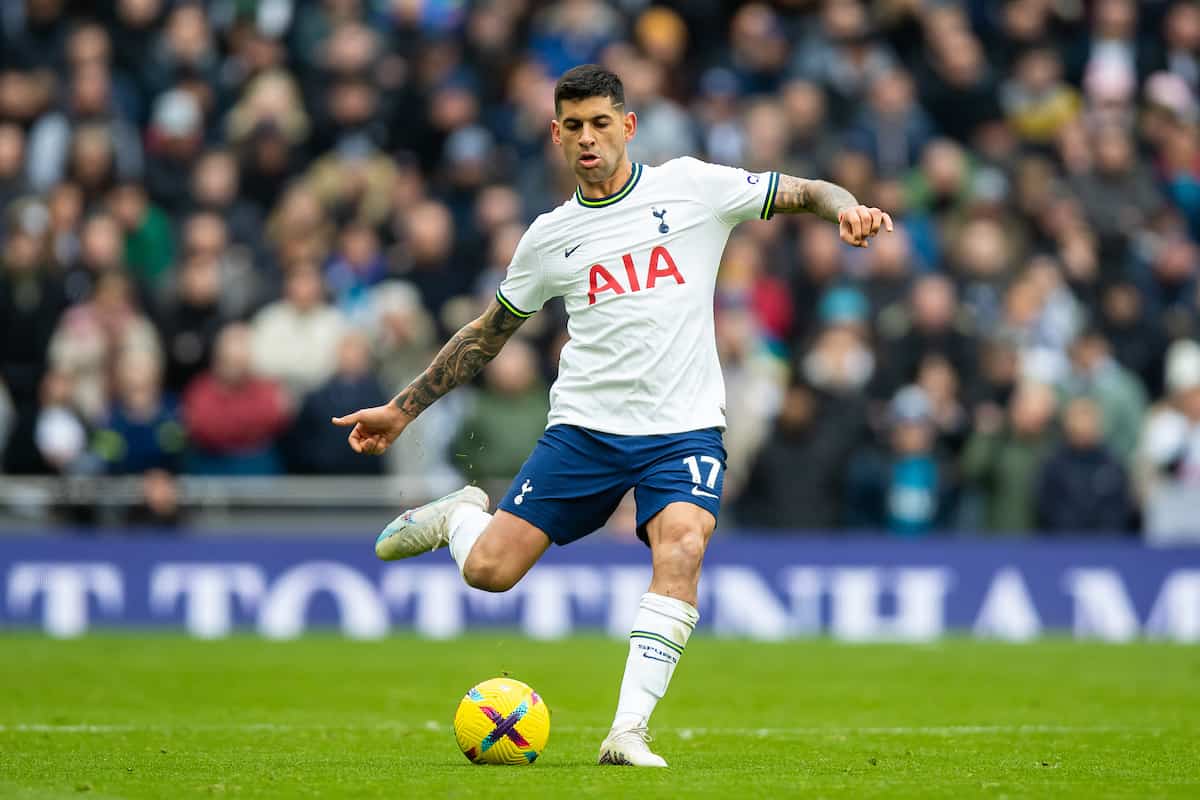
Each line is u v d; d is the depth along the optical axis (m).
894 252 57.22
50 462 50.62
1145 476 53.38
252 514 50.78
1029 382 53.69
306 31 66.44
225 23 67.25
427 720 31.30
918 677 39.97
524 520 23.23
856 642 49.22
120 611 50.41
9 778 21.59
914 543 51.53
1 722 30.41
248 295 55.97
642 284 22.95
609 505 23.25
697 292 23.11
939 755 24.84
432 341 55.41
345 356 50.97
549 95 63.00
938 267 60.91
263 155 60.44
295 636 49.34
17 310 54.09
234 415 50.84
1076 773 21.98
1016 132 66.12
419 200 60.03
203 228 55.88
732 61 68.00
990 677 40.00
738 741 27.34
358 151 62.12
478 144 59.84
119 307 53.47
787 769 22.20
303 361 54.03
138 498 50.53
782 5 69.56
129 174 61.31
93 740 27.42
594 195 23.23
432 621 50.91
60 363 52.31
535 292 23.88
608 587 51.25
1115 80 68.62
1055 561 51.56
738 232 59.22
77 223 58.19
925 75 66.62
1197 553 51.69
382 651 45.38
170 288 58.06
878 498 52.28
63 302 54.50
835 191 22.69
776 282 58.56
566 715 32.44
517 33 67.38
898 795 19.25
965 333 54.25
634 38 68.69
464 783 20.16
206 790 20.03
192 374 54.47
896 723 30.80
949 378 52.84
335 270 57.75
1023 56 69.00
